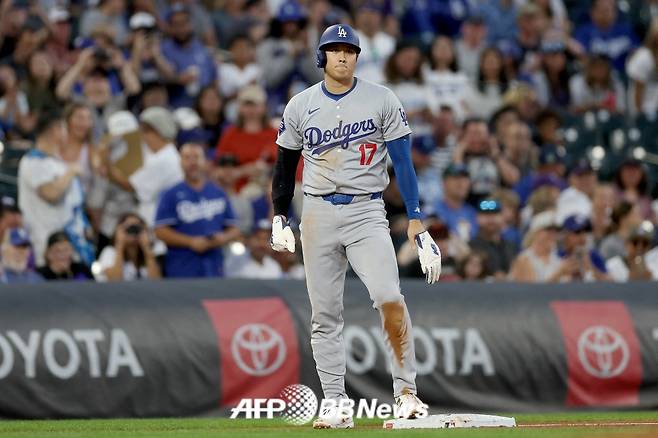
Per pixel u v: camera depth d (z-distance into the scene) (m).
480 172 46.12
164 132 40.38
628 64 57.66
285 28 50.66
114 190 40.03
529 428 22.92
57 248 35.56
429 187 46.50
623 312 34.41
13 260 35.56
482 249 39.53
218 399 30.36
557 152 49.34
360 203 23.14
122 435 22.03
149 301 30.72
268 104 50.22
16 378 28.75
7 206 35.69
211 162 43.44
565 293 34.53
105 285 31.12
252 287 32.09
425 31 57.47
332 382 23.73
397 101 23.22
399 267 37.38
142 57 47.25
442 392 32.00
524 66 56.09
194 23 52.25
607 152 52.16
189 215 37.00
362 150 23.03
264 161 43.28
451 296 33.38
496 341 32.84
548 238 39.66
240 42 49.75
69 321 29.64
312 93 23.31
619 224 42.09
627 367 33.91
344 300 32.12
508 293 34.00
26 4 46.66
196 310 30.80
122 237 36.62
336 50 22.80
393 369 23.33
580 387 33.47
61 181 36.53
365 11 51.97
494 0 58.47
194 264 37.12
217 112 46.66
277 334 31.11
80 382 29.28
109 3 49.53
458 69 52.34
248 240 39.53
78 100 42.75
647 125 54.34
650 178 50.66
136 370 29.77
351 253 23.22
